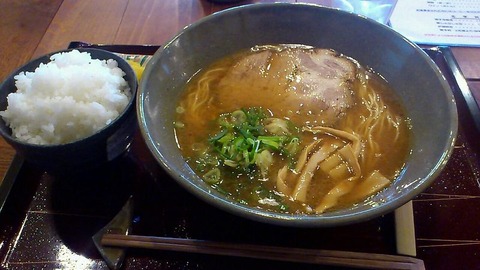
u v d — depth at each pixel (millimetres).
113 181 255
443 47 340
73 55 266
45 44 366
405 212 229
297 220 177
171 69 264
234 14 285
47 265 218
